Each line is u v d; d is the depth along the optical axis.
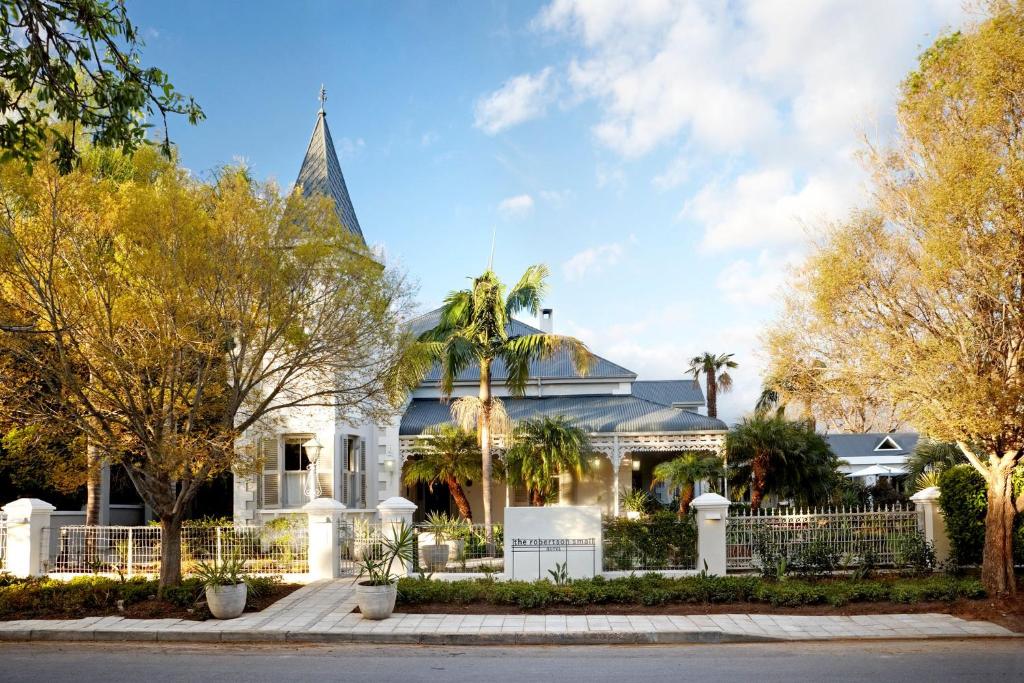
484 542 18.38
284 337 14.54
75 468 18.36
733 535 16.66
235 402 14.25
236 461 14.70
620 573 15.87
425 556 17.69
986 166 11.98
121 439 13.85
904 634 11.66
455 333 21.73
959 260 12.24
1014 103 12.57
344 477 22.52
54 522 21.91
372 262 15.13
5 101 8.61
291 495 21.84
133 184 13.22
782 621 12.52
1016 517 15.65
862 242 13.77
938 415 12.90
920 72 13.89
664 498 29.59
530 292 22.03
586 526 15.66
